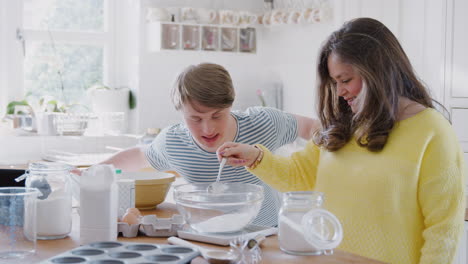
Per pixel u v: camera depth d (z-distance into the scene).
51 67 3.77
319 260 1.13
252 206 1.29
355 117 1.50
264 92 3.80
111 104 3.76
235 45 3.80
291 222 1.17
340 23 3.14
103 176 1.24
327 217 1.17
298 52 3.56
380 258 1.43
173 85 1.60
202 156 1.78
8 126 3.50
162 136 1.86
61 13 3.80
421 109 1.46
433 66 2.81
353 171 1.49
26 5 3.70
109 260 1.05
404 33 3.03
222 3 3.88
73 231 1.41
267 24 3.75
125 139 3.66
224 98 1.54
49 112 3.57
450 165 1.39
